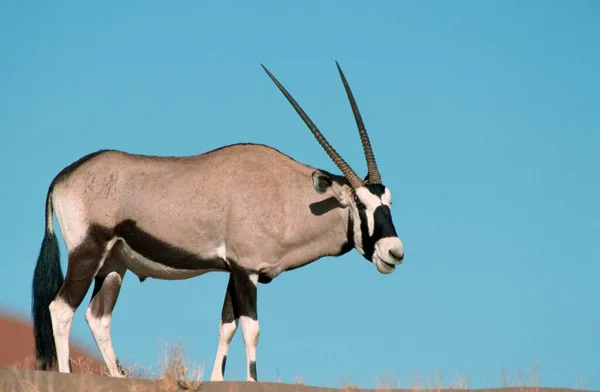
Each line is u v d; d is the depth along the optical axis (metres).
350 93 26.44
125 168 25.17
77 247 24.89
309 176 25.48
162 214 24.86
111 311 25.75
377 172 25.66
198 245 24.92
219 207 24.86
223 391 20.20
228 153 25.50
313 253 25.56
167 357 20.58
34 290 25.28
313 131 25.80
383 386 20.30
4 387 19.67
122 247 25.16
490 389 20.86
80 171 25.25
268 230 24.84
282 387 20.53
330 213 25.33
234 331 24.77
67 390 19.88
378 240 24.61
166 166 25.34
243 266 24.67
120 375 25.06
